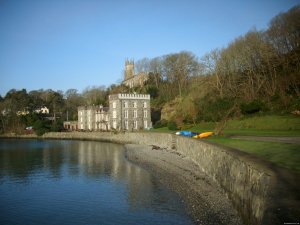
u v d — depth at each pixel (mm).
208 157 31453
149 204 25547
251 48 74250
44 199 28594
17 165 48250
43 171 42594
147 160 48188
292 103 58375
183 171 35969
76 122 128500
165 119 94250
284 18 71750
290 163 18906
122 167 43938
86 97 167875
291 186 14086
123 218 22828
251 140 34375
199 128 69062
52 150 70375
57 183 35000
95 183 34312
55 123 124188
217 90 78812
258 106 62875
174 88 114500
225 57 79375
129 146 70562
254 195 16391
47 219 23391
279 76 67062
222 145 31125
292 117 54875
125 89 141500
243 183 19172
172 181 32375
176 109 91625
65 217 23719
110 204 26359
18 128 128250
